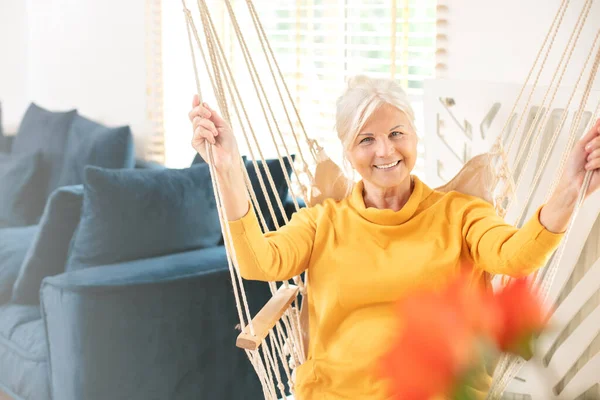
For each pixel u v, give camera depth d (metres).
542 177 1.98
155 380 2.39
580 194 1.38
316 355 1.65
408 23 2.58
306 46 3.08
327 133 3.06
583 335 1.92
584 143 1.38
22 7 4.68
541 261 1.47
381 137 1.64
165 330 2.39
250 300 2.54
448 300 0.76
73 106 4.43
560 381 2.06
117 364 2.34
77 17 4.28
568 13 2.01
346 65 2.96
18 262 2.94
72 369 2.34
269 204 1.81
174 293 2.38
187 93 3.74
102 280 2.33
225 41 3.47
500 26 2.19
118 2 3.95
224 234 1.61
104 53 4.11
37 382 2.54
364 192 1.75
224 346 2.49
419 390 0.73
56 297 2.35
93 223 2.52
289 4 3.18
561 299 2.05
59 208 2.69
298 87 3.10
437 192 1.72
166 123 3.75
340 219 1.69
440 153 2.19
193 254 2.58
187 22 1.59
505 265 1.50
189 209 2.62
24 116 4.14
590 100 1.85
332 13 2.97
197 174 2.68
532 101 1.97
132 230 2.54
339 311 1.64
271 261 1.64
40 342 2.59
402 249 1.63
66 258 2.76
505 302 0.75
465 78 2.30
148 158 3.89
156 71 3.74
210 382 2.48
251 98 3.38
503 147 1.92
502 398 0.92
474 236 1.59
